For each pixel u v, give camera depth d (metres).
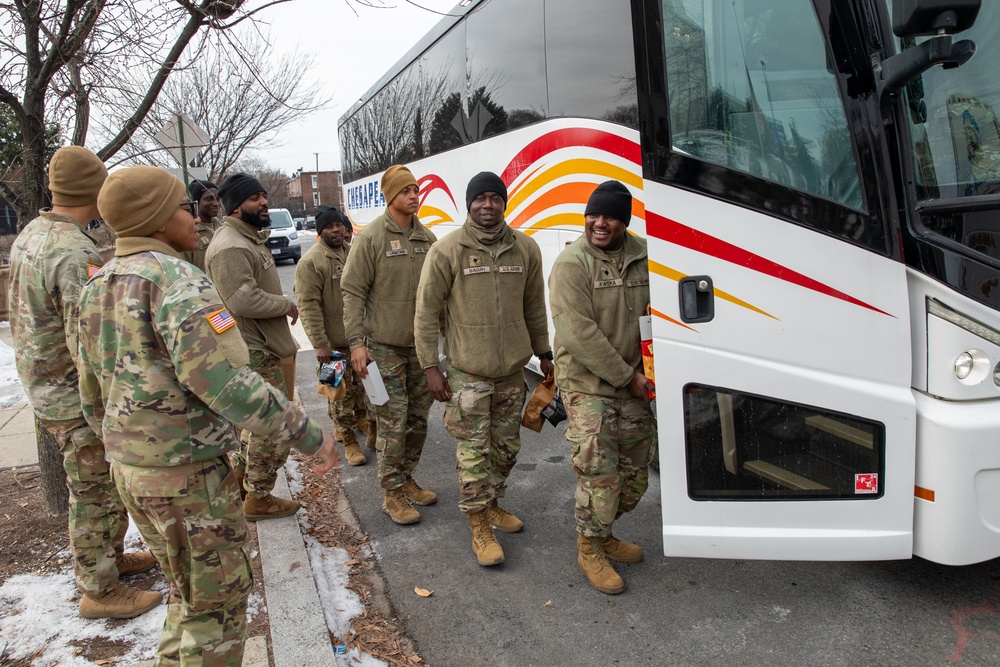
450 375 3.62
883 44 2.52
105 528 3.05
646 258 3.24
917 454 2.68
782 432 2.77
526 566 3.63
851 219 2.61
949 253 2.54
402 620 3.20
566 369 3.24
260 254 3.98
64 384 2.88
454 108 7.30
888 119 2.55
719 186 2.70
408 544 3.92
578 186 5.01
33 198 3.97
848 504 2.76
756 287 2.71
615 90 4.52
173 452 2.05
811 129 2.63
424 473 5.04
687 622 3.08
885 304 2.63
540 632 3.06
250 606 3.25
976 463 2.57
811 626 2.99
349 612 3.26
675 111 2.71
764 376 2.75
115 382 2.06
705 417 2.81
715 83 2.69
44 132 4.02
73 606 3.20
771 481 2.82
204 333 1.98
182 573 2.13
